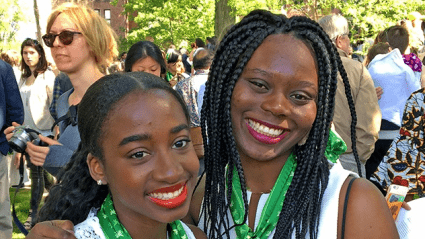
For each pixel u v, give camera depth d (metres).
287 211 1.56
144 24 23.67
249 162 1.66
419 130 2.95
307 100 1.50
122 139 1.28
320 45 1.49
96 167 1.38
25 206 6.09
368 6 8.83
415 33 6.93
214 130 1.65
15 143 2.55
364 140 3.96
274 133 1.53
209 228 1.73
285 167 1.62
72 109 2.55
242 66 1.52
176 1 22.03
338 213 1.50
